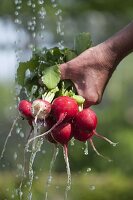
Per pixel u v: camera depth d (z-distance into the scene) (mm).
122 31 2971
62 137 2832
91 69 2951
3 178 7574
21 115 2906
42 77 2938
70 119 2832
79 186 9711
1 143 9352
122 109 14273
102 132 12977
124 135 12812
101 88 2967
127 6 10062
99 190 9797
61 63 3111
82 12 10281
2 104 20938
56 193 8656
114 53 2959
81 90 2943
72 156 11648
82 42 3135
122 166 12398
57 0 9836
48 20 10320
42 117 2809
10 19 9273
